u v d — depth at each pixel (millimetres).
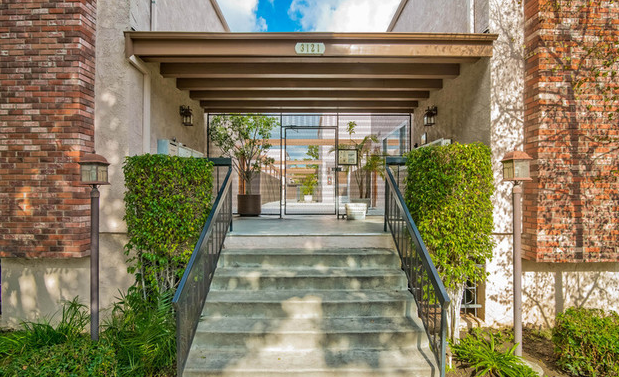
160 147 4926
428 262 3117
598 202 4008
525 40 4223
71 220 3910
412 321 3432
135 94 4383
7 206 3934
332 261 4152
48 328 3494
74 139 3922
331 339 3189
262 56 4379
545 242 3980
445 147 3799
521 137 4219
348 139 7758
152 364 3135
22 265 4207
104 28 4211
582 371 3340
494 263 4316
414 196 4039
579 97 4012
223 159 4605
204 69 4926
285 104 6824
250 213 7543
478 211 3787
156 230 3768
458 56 4234
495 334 4141
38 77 3924
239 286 3842
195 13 6730
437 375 2893
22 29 3924
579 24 4012
